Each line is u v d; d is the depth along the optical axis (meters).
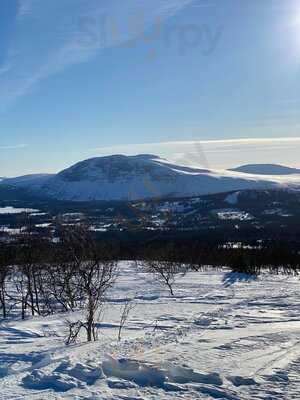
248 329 10.82
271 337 9.27
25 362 7.90
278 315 14.55
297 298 21.22
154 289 28.48
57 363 7.06
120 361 7.00
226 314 15.16
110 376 6.40
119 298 23.56
